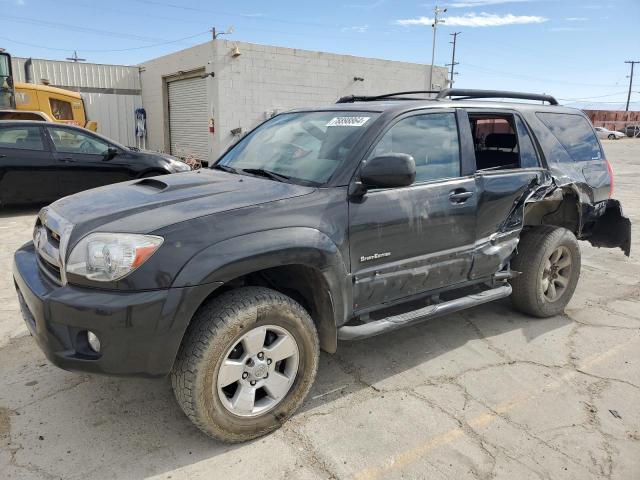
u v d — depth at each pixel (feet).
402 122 10.99
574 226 15.35
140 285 7.71
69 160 27.61
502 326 14.24
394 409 10.11
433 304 11.66
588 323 14.60
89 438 8.99
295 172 10.53
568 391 10.92
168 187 9.91
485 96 13.97
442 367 11.85
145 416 9.66
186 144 59.16
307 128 11.82
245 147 12.85
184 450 8.77
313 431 9.36
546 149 14.23
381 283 10.32
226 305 8.39
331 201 9.51
